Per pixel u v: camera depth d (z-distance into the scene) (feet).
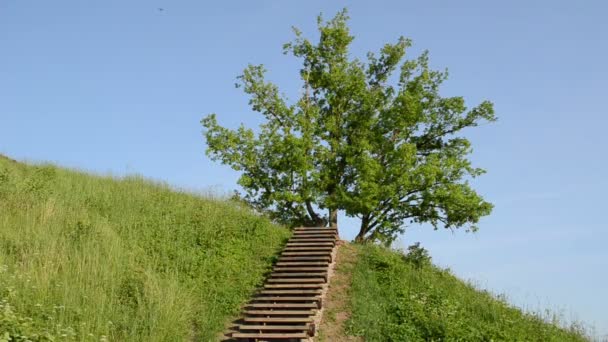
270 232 82.07
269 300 63.46
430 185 95.81
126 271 62.13
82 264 59.72
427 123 105.40
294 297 63.21
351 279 69.46
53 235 64.85
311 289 65.36
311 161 102.22
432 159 97.66
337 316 61.98
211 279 67.00
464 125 105.09
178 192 92.94
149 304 56.44
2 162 94.22
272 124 104.53
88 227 68.44
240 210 89.15
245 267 71.72
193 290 63.82
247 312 60.64
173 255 69.87
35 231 64.64
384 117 103.09
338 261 74.38
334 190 103.24
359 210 97.30
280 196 99.14
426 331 59.41
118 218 76.95
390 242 98.53
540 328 67.10
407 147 95.91
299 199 98.48
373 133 102.89
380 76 111.14
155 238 73.51
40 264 56.49
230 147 102.12
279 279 67.77
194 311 60.34
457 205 95.61
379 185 97.19
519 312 71.15
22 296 50.80
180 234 75.66
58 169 95.40
